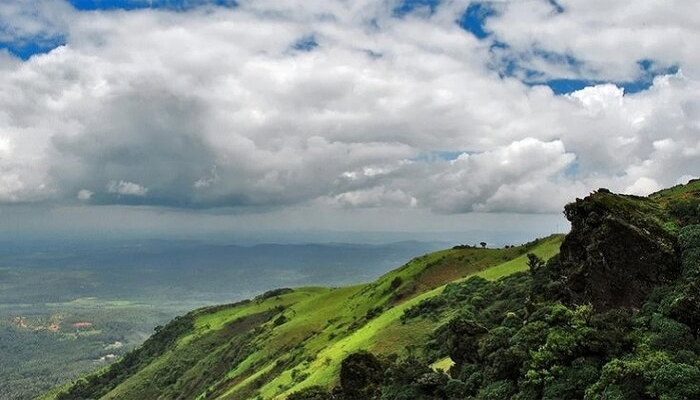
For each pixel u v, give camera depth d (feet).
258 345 577.43
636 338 116.26
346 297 615.16
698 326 111.96
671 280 128.47
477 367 150.30
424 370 163.63
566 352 117.91
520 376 125.70
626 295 133.18
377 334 324.60
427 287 459.73
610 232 138.72
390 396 160.25
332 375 288.30
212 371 628.69
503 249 497.05
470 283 343.46
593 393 105.50
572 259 157.38
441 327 281.13
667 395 95.14
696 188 177.17
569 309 135.23
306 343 476.54
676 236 137.80
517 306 224.12
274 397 321.52
